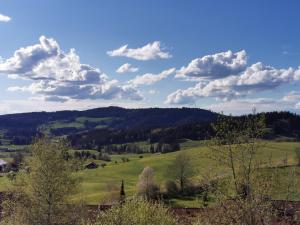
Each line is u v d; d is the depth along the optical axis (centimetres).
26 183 4703
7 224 4622
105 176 16800
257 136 2722
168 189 10681
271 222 2578
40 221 4638
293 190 2600
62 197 4706
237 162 2705
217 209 2675
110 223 2903
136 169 17812
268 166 2689
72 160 4944
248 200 2609
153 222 2947
